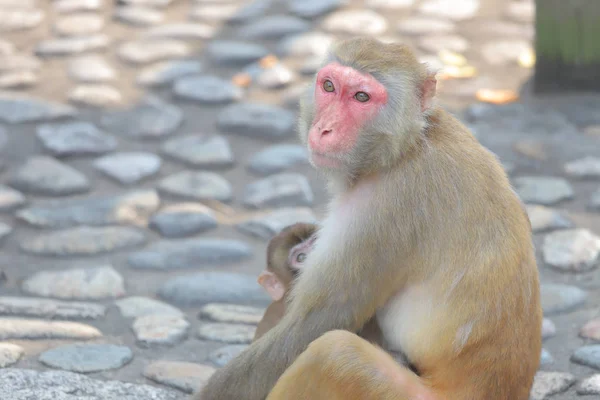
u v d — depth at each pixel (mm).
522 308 7176
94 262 12125
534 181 14117
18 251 12320
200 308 11125
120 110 16188
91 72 17266
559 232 12656
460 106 16578
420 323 7227
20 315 10391
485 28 19266
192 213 13281
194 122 15938
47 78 17094
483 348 7051
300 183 14125
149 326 10320
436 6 20109
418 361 7242
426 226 7188
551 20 16719
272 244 9078
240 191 14156
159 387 9062
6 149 14797
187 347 10055
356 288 7242
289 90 16812
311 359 6918
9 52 17922
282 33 18766
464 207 7188
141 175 14312
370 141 7312
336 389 6879
